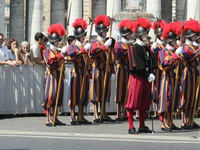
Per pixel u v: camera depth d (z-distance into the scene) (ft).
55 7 199.00
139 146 59.11
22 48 81.61
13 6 191.83
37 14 181.37
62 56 72.18
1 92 79.97
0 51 80.28
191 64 71.72
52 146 58.75
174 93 69.41
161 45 76.33
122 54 76.02
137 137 64.23
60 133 66.13
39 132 66.74
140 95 66.18
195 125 73.00
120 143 60.54
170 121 69.87
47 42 86.22
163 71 69.41
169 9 193.16
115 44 76.33
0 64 79.66
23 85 81.10
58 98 72.74
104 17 74.84
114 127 72.23
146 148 58.18
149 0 151.33
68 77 83.20
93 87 76.33
